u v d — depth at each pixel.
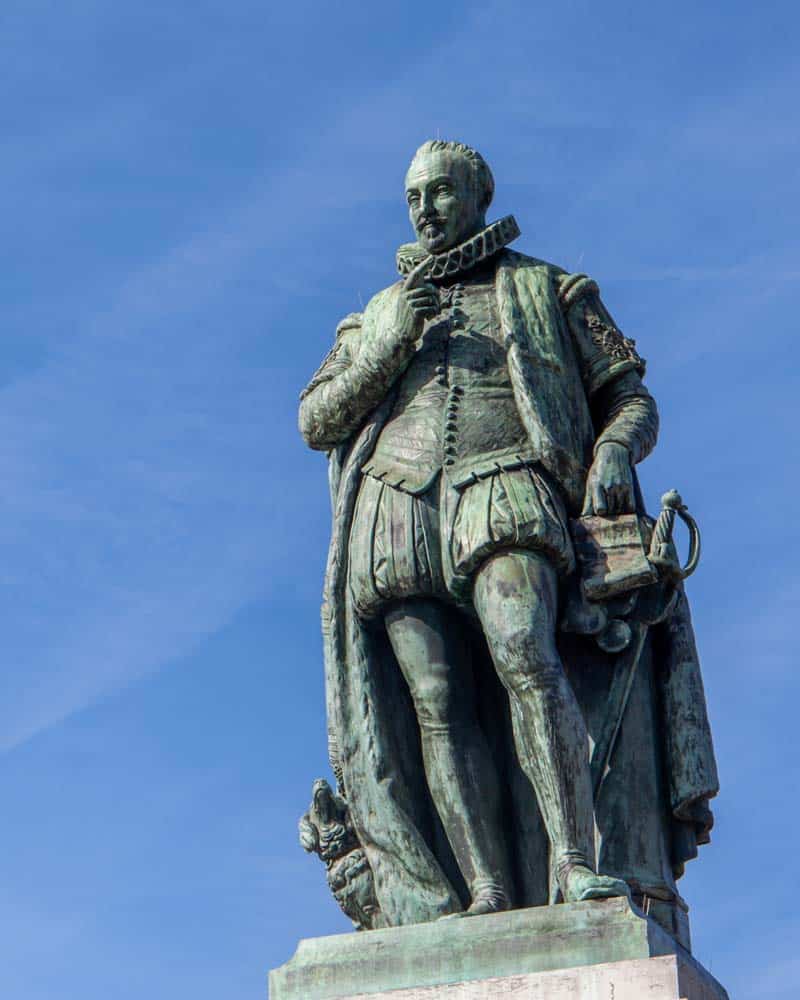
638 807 9.99
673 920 9.89
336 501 10.50
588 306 10.58
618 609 10.03
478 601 9.95
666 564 10.02
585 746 9.77
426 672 10.09
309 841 10.33
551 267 10.68
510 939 9.26
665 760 10.13
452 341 10.41
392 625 10.17
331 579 10.27
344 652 10.24
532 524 9.91
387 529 10.12
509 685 9.81
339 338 10.79
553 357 10.33
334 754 10.40
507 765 10.17
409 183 10.74
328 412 10.45
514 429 10.22
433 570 10.06
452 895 9.90
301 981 9.45
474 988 9.14
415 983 9.30
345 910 10.23
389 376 10.33
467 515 9.99
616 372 10.45
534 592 9.86
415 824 10.03
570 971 9.03
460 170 10.72
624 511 10.14
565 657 10.13
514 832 10.08
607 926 9.19
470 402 10.26
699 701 10.20
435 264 10.61
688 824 10.16
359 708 10.16
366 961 9.41
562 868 9.53
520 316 10.42
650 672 10.22
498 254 10.72
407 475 10.16
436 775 10.02
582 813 9.65
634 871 9.88
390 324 10.31
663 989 8.91
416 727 10.24
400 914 9.89
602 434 10.33
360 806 10.08
